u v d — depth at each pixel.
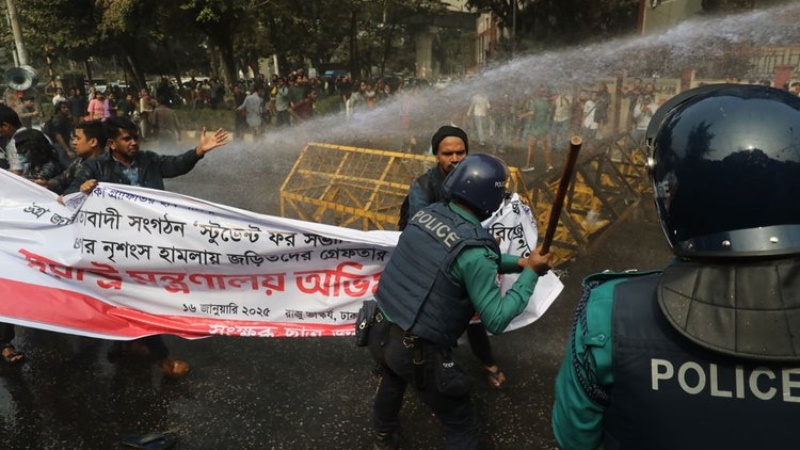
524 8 27.92
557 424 1.22
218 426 3.09
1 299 3.29
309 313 3.38
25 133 4.35
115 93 26.44
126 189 3.31
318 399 3.32
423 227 2.18
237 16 19.77
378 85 20.84
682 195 1.04
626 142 8.87
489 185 2.12
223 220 3.29
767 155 0.96
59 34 27.17
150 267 3.36
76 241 3.34
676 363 1.01
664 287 1.05
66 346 4.07
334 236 3.22
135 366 3.75
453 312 2.12
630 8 26.62
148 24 20.70
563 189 1.66
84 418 3.18
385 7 36.38
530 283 1.98
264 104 17.12
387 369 2.54
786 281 0.94
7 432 3.07
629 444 1.08
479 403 3.27
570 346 1.16
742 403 0.97
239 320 3.39
